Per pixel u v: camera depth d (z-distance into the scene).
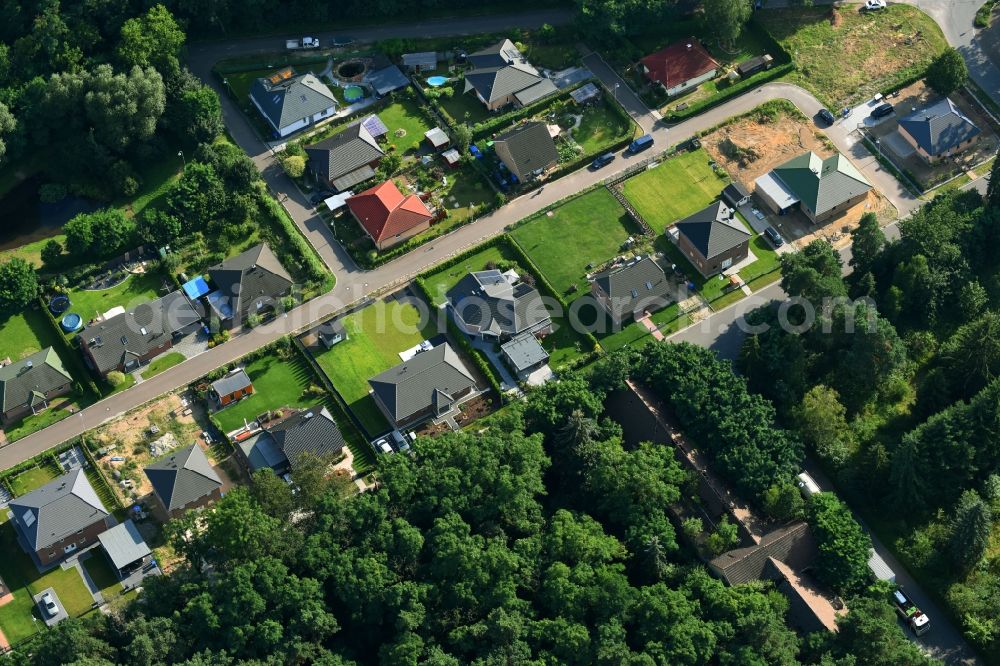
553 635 196.62
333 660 194.88
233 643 196.00
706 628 196.38
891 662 193.25
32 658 199.50
